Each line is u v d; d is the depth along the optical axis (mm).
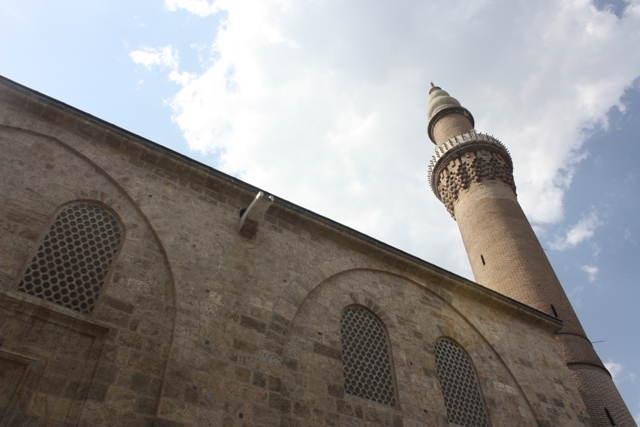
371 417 11555
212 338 10406
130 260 10797
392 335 13812
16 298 8969
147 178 12523
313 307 12930
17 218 10055
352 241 15258
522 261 22500
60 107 12000
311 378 11305
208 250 12023
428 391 13117
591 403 17328
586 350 19344
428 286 16203
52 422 8039
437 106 34344
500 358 15758
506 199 26047
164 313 10336
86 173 11688
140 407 8773
